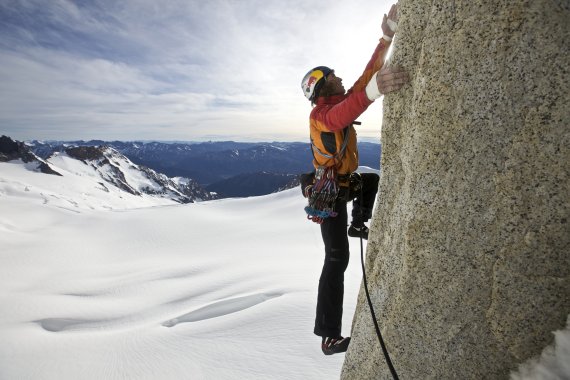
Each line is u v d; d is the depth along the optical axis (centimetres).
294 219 8600
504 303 212
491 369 224
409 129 247
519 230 201
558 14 174
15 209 10988
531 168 193
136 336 2112
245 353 1341
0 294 4597
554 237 191
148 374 1425
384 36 290
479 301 222
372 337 293
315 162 320
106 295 4122
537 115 187
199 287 3562
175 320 2292
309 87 304
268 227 8094
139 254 7288
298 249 5191
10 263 6494
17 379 1881
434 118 223
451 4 206
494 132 201
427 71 222
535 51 182
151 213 10894
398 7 253
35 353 2202
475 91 203
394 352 269
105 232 9112
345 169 308
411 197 245
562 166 184
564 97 178
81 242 8294
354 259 2794
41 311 3656
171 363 1462
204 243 7456
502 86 194
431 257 237
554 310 197
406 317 258
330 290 316
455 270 228
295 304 1783
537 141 189
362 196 326
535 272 200
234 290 2952
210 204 12081
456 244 225
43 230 9306
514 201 200
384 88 246
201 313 2292
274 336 1434
